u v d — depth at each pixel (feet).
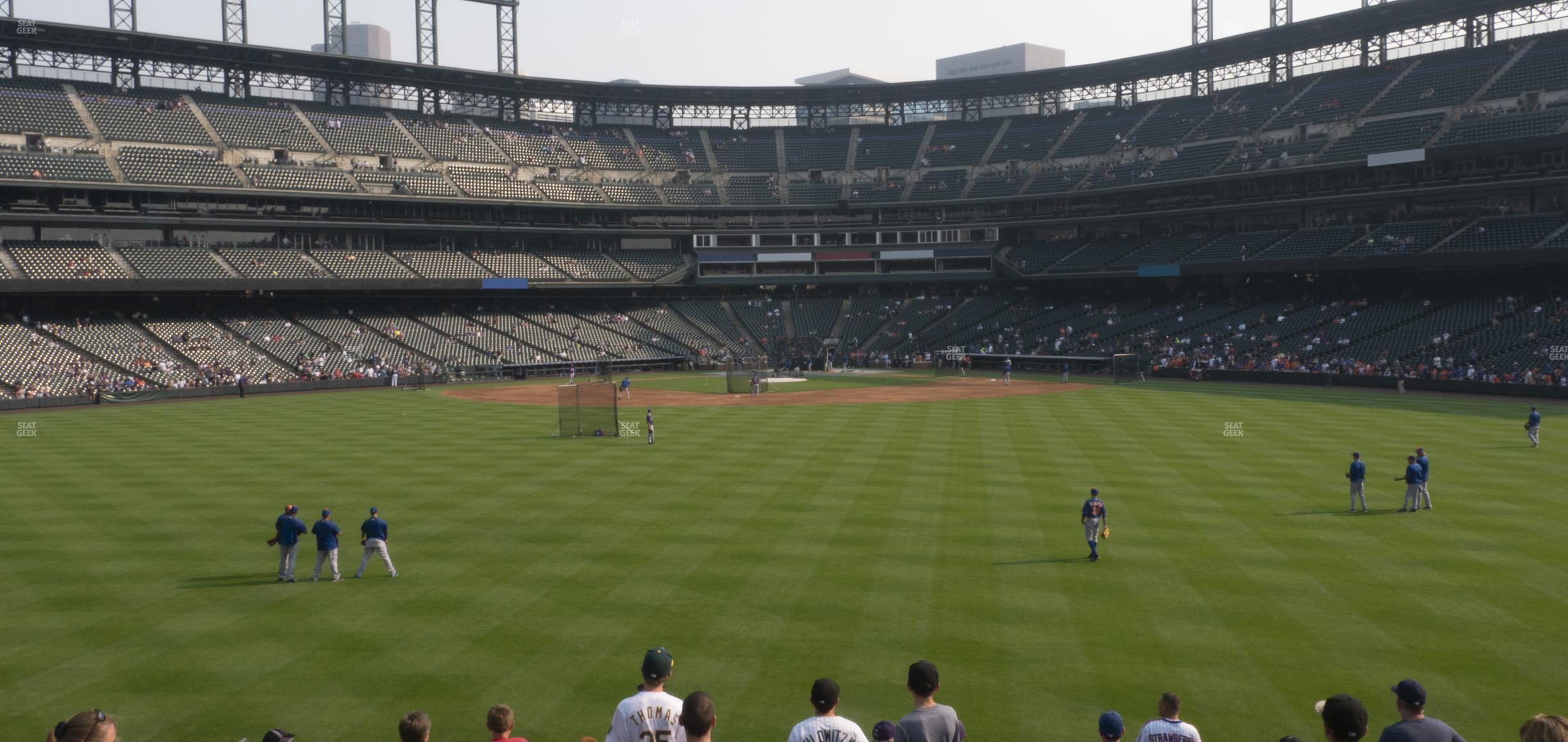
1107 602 71.72
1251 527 93.97
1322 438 154.81
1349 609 69.26
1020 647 63.00
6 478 128.26
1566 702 53.36
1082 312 354.33
